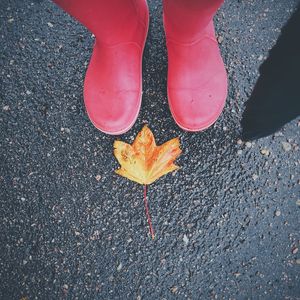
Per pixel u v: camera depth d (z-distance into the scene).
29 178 0.65
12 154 0.66
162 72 0.66
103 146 0.65
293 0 0.69
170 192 0.64
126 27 0.54
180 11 0.45
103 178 0.64
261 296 0.61
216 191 0.63
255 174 0.64
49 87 0.68
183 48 0.55
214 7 0.44
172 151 0.64
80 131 0.66
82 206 0.64
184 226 0.63
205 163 0.64
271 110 0.60
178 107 0.60
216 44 0.61
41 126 0.67
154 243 0.62
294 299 0.60
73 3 0.42
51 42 0.69
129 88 0.59
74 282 0.62
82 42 0.69
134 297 0.61
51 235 0.63
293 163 0.64
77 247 0.63
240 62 0.67
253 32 0.68
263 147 0.64
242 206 0.63
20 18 0.70
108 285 0.62
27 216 0.64
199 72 0.58
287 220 0.62
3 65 0.69
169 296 0.61
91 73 0.61
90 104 0.61
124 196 0.64
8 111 0.67
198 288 0.61
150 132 0.65
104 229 0.63
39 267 0.63
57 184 0.65
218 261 0.62
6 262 0.63
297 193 0.63
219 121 0.65
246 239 0.62
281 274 0.61
